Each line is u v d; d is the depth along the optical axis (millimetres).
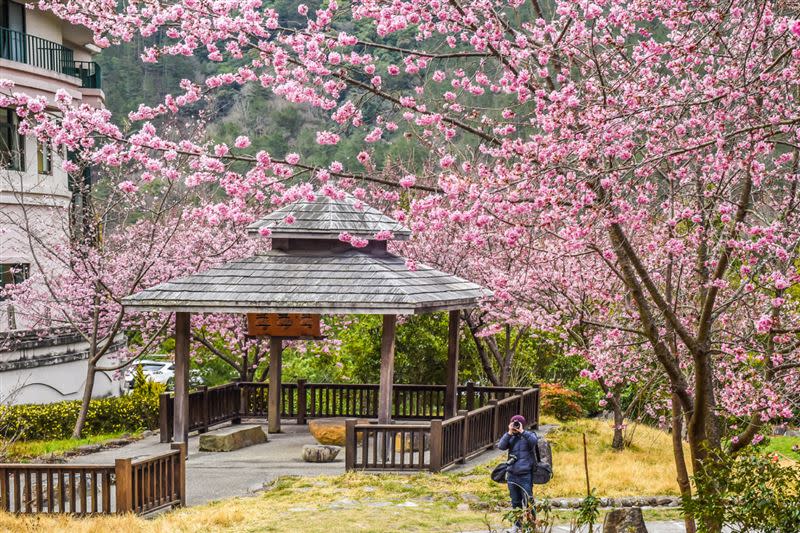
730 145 9398
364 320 27031
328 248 18266
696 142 8875
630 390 21594
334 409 21469
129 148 9750
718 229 10328
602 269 14586
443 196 8633
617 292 14734
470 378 26906
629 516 10008
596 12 8430
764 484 8148
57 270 23938
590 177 8156
